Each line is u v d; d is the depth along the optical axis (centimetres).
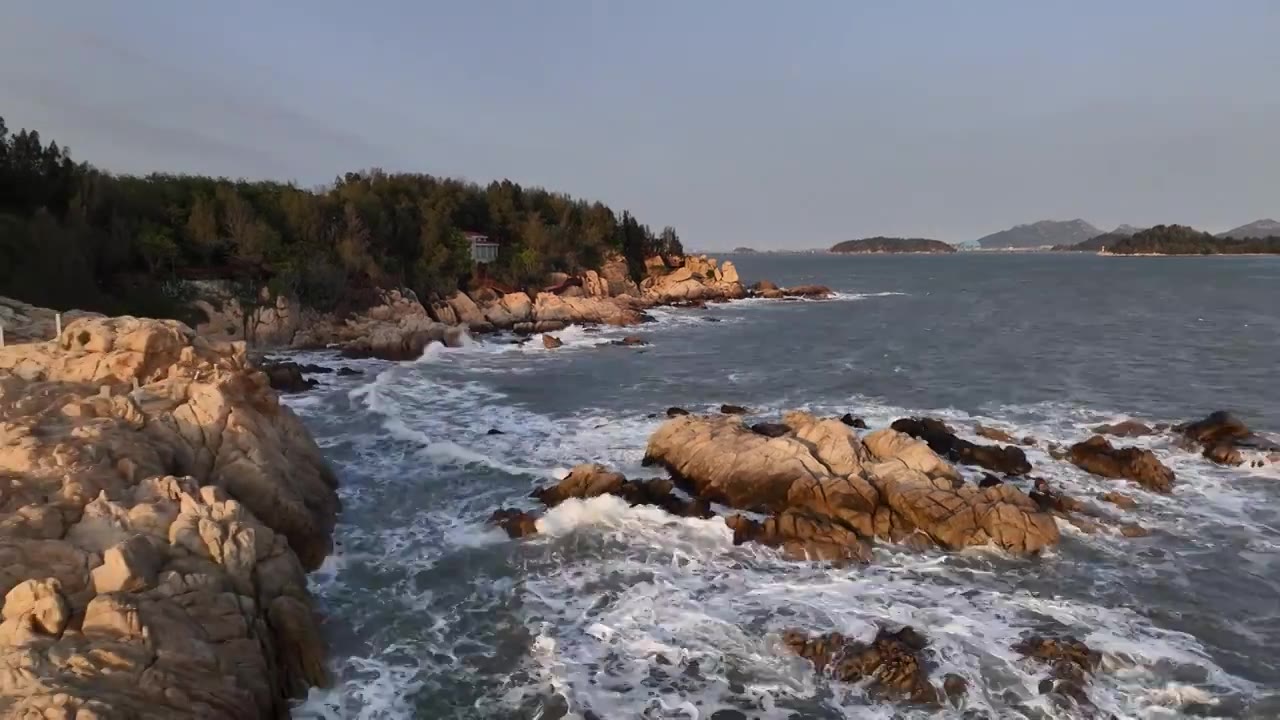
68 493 1609
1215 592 1981
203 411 2194
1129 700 1525
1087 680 1577
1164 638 1759
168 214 6450
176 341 2570
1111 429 3409
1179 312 8881
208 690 1270
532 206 12250
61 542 1441
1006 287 14675
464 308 8156
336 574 2072
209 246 6234
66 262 4631
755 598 1933
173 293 5712
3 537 1423
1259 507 2523
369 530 2367
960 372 5078
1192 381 4650
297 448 2566
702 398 4359
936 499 2317
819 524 2247
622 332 7888
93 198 5903
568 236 11269
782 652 1678
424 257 8356
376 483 2789
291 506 2083
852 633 1756
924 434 3133
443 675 1617
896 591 1970
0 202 5625
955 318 8706
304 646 1577
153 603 1347
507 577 2059
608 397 4397
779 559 2152
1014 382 4694
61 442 1819
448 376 5128
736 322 8888
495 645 1734
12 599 1276
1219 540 2283
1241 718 1479
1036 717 1463
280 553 1720
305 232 7331
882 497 2389
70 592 1348
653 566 2114
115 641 1250
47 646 1212
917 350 6131
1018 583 2019
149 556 1449
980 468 2872
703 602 1916
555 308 8775
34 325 3481
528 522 2334
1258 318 8088
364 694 1548
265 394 2580
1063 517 2375
